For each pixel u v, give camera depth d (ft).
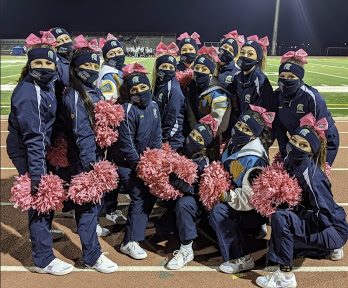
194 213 12.00
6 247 12.91
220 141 13.23
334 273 11.58
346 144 24.30
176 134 13.93
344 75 38.78
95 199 11.12
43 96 10.58
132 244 12.43
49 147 11.37
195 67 13.62
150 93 12.16
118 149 12.18
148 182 11.85
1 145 24.73
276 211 10.80
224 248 11.60
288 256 10.78
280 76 12.80
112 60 15.56
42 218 11.29
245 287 11.02
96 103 11.53
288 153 11.10
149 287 11.03
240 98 14.11
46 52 10.43
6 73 57.62
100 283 11.19
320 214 10.74
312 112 12.64
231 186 11.65
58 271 11.45
